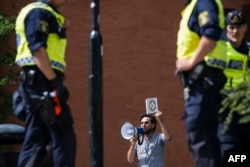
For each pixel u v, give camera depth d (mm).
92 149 20234
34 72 19688
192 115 18000
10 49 34000
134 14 36031
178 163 35938
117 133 35844
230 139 20141
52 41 19766
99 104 20359
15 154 23938
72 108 35750
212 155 17953
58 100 19531
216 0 18172
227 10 34312
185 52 18188
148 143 28734
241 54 21188
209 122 17984
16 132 24188
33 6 19797
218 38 17766
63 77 20203
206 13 17844
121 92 36000
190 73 18078
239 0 35719
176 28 36000
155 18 36000
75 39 35906
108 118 35906
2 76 34625
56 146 19781
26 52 19781
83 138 35719
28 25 19500
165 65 36000
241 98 16016
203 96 17969
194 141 18062
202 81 18031
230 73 21047
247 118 16078
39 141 20109
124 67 36000
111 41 36000
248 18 35344
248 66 21266
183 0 35969
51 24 19781
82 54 35906
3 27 32156
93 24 20625
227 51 21156
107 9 36000
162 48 36031
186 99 18172
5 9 35156
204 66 18031
